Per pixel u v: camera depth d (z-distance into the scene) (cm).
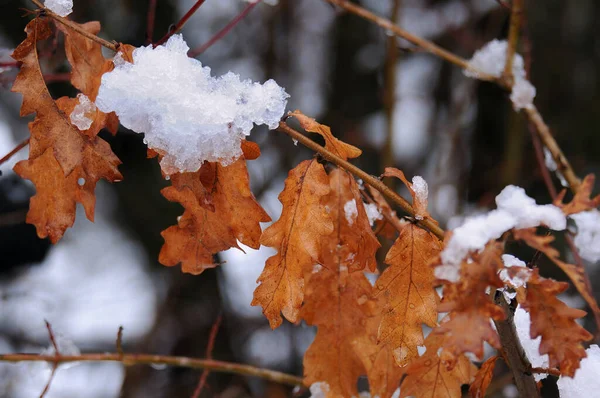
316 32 269
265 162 243
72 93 176
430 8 262
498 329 110
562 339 103
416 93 264
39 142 107
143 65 105
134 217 245
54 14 108
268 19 254
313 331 231
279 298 108
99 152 107
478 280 102
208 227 108
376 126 258
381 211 117
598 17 231
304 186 108
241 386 216
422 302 109
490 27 222
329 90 267
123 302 247
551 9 230
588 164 225
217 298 236
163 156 106
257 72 255
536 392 111
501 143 236
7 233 205
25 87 107
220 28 253
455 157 232
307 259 107
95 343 234
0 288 222
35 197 108
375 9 269
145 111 105
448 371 108
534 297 104
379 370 105
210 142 106
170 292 238
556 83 230
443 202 227
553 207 103
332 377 105
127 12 225
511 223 103
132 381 220
